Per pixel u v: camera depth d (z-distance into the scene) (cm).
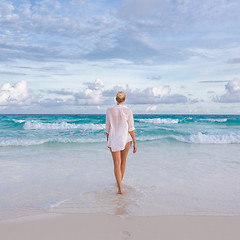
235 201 321
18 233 221
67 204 309
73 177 454
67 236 215
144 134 1289
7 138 1078
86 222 248
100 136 1186
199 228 235
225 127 2048
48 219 255
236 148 857
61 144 934
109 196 343
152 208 293
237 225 244
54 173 484
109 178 448
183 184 407
